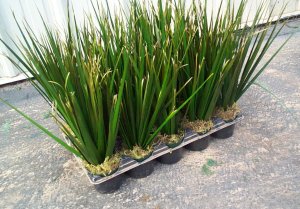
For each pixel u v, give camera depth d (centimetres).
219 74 60
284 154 69
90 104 50
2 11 96
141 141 59
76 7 105
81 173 69
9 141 83
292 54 122
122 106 55
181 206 58
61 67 50
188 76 60
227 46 58
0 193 65
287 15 150
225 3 127
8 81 108
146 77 53
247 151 71
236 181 63
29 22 102
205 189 62
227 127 74
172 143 63
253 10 137
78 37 56
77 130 52
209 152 72
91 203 61
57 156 76
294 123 80
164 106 57
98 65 52
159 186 63
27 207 61
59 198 63
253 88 98
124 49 51
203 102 63
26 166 73
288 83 100
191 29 59
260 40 62
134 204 60
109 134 52
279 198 58
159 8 60
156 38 60
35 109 98
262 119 82
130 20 58
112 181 61
